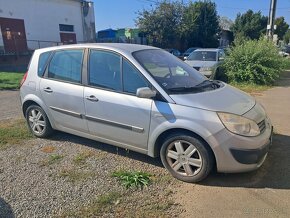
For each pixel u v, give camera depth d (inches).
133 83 148.4
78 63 169.0
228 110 131.7
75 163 160.2
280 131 208.2
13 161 164.7
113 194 128.8
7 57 781.9
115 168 153.5
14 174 149.7
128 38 1362.0
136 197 127.3
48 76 183.8
